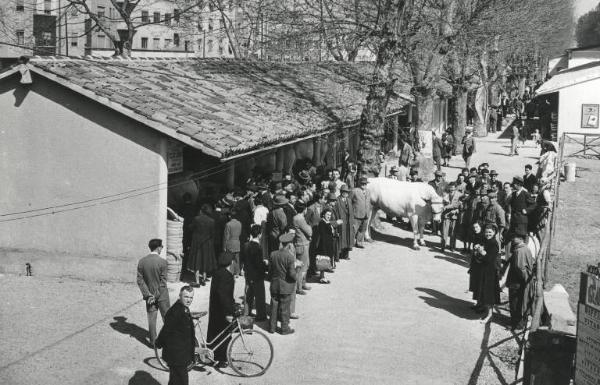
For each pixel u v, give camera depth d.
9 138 17.41
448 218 21.17
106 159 16.88
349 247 19.73
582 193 27.77
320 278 17.62
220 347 12.21
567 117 45.50
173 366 10.40
